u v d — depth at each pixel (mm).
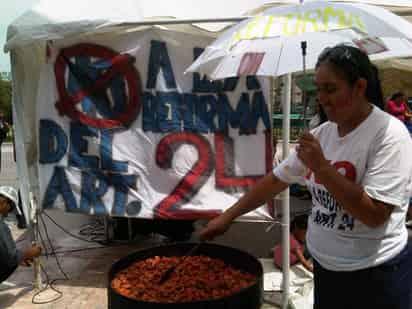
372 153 1510
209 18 3109
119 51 3447
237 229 5168
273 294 3428
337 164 1595
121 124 3518
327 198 1651
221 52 1904
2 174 9398
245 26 1851
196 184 3467
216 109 3404
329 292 1713
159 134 3482
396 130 1495
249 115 3357
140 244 4738
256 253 4453
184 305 1934
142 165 3527
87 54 3480
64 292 3609
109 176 3562
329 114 1549
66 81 3529
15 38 3232
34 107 3688
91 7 3359
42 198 3650
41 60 3656
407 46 2354
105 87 3500
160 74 3432
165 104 3453
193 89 3416
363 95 1527
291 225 3902
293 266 3721
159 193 3529
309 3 1857
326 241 1683
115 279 2408
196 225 5160
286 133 3098
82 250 4586
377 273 1586
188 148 3461
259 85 3311
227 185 3439
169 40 3393
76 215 5918
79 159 3586
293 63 2324
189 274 2447
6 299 3498
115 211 3574
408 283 1638
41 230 5273
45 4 3391
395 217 1585
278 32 1716
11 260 3020
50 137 3596
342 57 1469
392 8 3297
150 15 3369
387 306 1614
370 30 1647
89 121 3537
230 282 2312
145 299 2174
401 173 1468
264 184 1989
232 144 3410
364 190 1479
